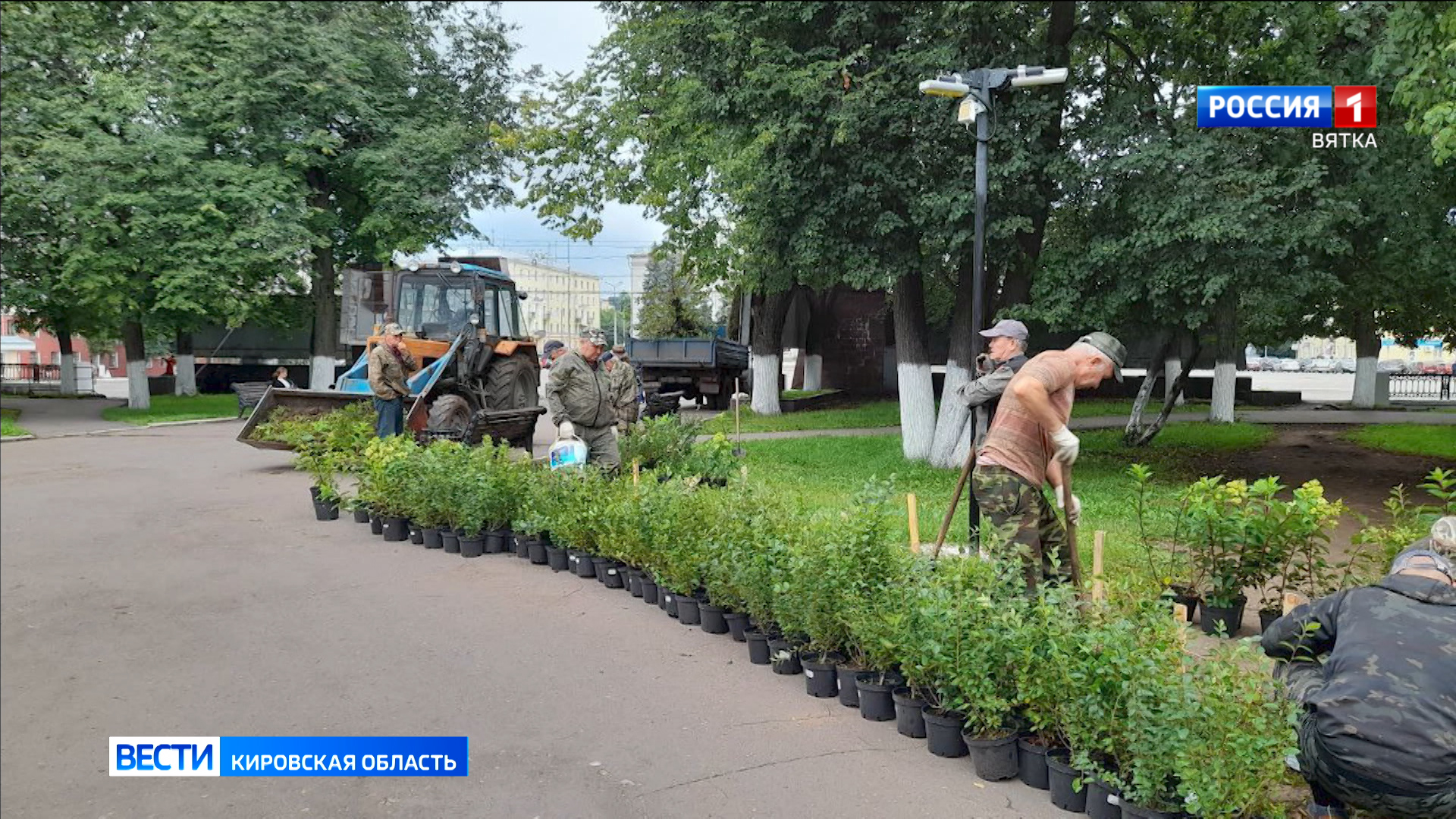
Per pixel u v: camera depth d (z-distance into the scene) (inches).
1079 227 493.7
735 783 161.0
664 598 262.1
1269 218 418.9
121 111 957.2
